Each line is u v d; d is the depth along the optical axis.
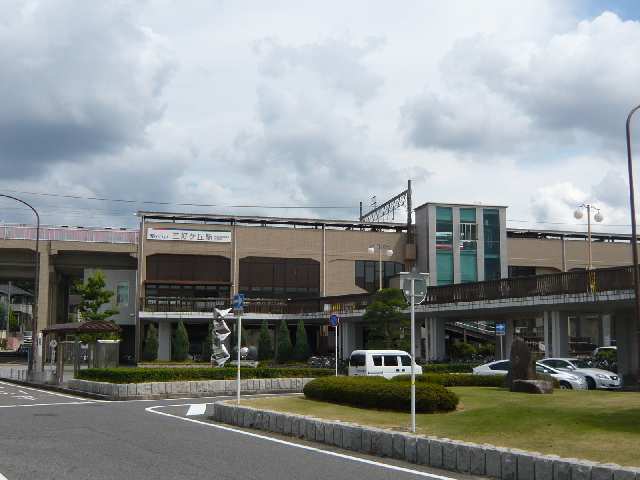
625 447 9.68
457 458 10.20
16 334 100.38
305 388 18.81
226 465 10.38
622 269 27.78
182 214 57.91
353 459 11.21
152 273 57.09
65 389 28.08
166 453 11.44
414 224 61.81
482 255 59.94
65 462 10.43
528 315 39.22
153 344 52.19
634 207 26.56
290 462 10.79
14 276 61.31
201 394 25.70
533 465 9.14
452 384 23.44
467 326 49.00
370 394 15.82
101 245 59.47
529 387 18.56
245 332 53.44
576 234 65.00
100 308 60.81
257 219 59.16
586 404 13.71
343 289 59.88
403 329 40.56
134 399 24.09
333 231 60.38
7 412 18.62
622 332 33.66
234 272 58.03
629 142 27.09
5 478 9.15
